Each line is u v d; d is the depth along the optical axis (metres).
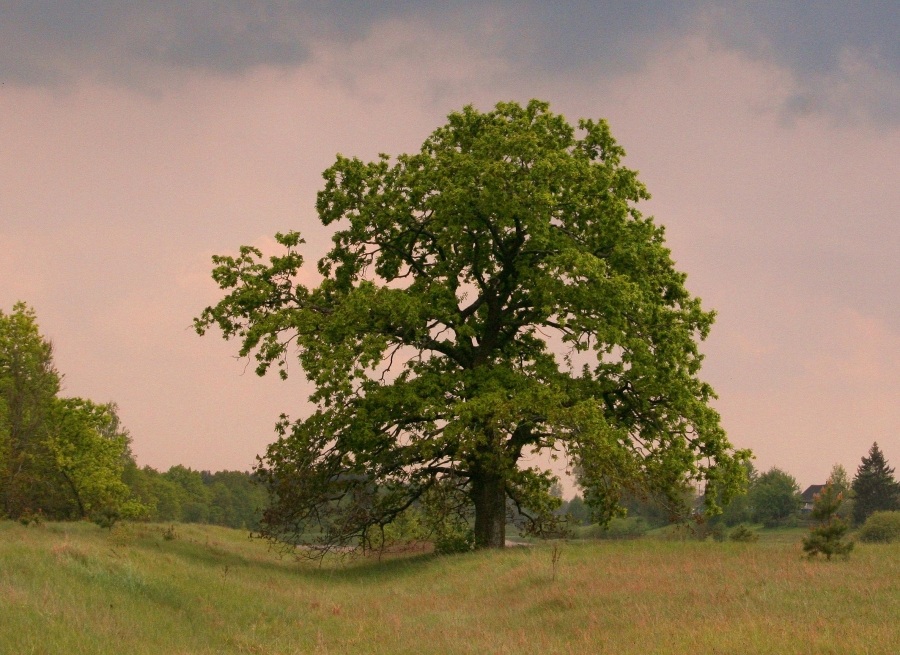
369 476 30.92
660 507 30.81
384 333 30.17
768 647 11.80
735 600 16.12
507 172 29.38
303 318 29.19
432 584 23.69
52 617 12.41
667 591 17.81
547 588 19.98
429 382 29.33
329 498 30.83
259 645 14.39
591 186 30.25
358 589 24.80
